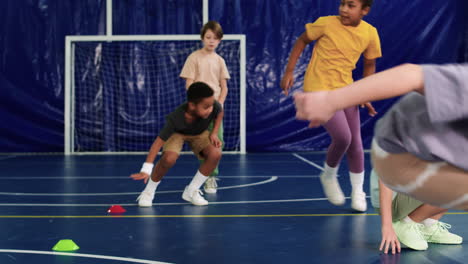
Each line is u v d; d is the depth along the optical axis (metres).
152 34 9.46
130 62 9.42
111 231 3.07
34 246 2.70
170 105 9.47
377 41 3.74
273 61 9.52
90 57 9.42
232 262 2.39
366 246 2.69
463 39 9.66
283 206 3.92
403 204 2.54
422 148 0.98
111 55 9.42
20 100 9.45
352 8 3.52
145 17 9.45
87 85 9.41
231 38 9.43
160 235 2.96
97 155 9.10
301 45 3.83
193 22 9.46
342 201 3.64
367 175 5.93
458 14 9.65
